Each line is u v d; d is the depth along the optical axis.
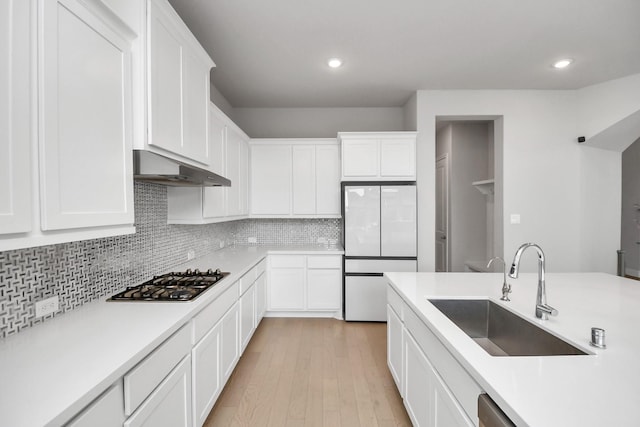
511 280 2.29
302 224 4.36
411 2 2.13
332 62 2.99
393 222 3.66
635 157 5.39
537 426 0.72
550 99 3.77
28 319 1.31
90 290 1.67
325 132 4.37
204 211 2.49
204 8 2.17
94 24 1.21
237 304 2.45
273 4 2.13
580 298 1.80
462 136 4.92
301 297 3.78
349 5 2.16
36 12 0.96
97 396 0.94
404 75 3.32
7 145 0.87
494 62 3.04
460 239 4.92
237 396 2.23
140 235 2.13
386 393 2.27
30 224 0.95
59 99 1.04
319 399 2.19
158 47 1.58
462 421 1.12
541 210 3.80
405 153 3.69
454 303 1.86
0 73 0.85
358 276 3.68
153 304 1.63
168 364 1.35
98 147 1.23
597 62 3.05
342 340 3.19
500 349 1.73
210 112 2.51
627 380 0.92
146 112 1.51
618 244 3.80
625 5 2.17
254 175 4.01
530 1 2.13
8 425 0.74
